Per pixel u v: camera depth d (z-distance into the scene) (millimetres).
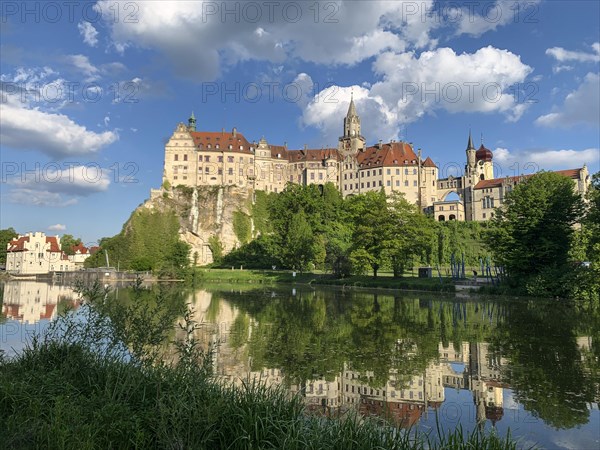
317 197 126125
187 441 8719
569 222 58406
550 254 54844
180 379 11148
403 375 17172
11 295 55500
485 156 177000
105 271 111500
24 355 13664
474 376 17094
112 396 10320
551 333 26719
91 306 13594
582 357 20281
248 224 166375
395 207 75062
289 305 43281
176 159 174375
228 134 184000
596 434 11555
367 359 19703
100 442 8742
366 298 51844
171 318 13195
